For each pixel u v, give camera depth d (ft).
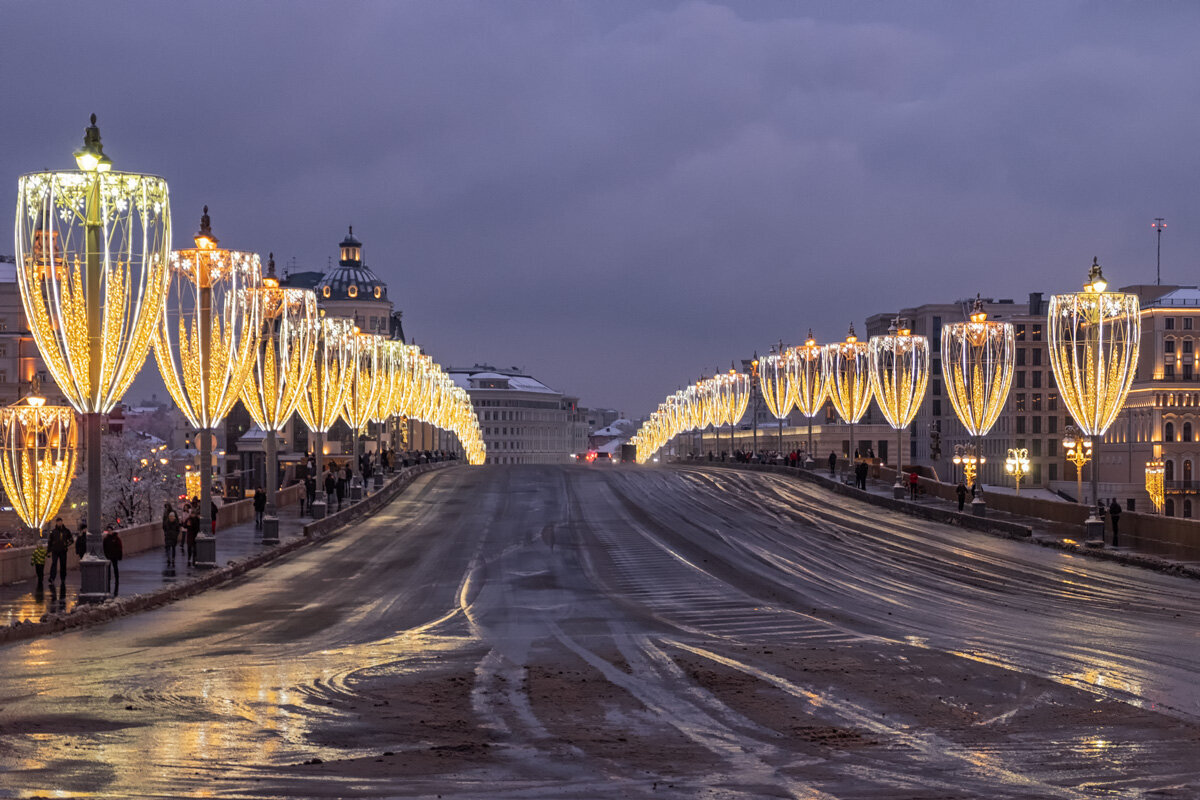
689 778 45.65
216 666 73.72
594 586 121.60
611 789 43.52
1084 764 48.67
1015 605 107.24
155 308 102.53
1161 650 81.25
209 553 127.95
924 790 43.78
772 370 355.77
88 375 100.53
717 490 251.60
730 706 61.77
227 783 43.39
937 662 76.18
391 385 272.31
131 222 101.14
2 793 41.01
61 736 51.85
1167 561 135.33
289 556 151.23
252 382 175.83
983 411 214.48
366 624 95.71
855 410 287.07
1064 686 67.67
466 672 72.08
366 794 42.06
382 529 184.34
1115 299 163.43
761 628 93.04
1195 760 49.49
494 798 41.78
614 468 336.08
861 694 65.26
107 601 100.83
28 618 91.71
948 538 169.89
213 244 131.85
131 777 44.06
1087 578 127.95
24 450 186.70
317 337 189.37
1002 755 50.42
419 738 52.95
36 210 99.76
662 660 77.05
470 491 251.39
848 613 101.86
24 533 277.03
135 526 146.61
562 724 56.80
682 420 517.96
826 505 222.07
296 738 52.34
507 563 141.79
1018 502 196.03
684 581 125.08
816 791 43.52
